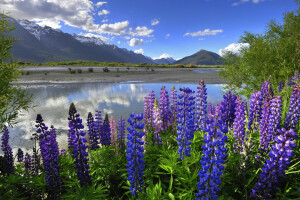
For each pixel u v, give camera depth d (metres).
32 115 13.48
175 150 4.49
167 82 34.47
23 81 35.81
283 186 3.24
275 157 2.57
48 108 15.59
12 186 3.36
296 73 7.20
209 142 2.28
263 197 2.70
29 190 3.64
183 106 3.80
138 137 3.03
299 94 3.90
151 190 2.95
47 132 3.62
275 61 11.30
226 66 14.59
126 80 38.31
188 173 3.32
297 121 3.99
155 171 3.73
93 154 4.66
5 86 4.46
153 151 4.42
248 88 13.01
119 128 5.23
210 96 19.16
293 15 11.88
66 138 9.22
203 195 2.36
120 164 4.29
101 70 58.91
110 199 3.52
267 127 3.64
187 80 36.34
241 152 3.54
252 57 12.34
